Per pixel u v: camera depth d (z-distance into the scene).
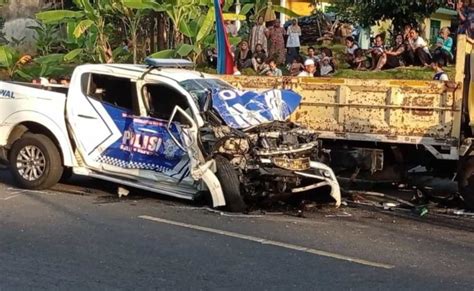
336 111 10.90
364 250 7.52
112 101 10.16
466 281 6.48
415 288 6.23
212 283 6.25
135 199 10.07
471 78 9.97
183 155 9.49
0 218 8.60
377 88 10.52
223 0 17.95
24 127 10.74
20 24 26.59
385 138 10.56
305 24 27.94
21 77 18.48
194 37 16.52
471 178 9.84
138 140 9.86
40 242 7.51
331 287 6.20
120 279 6.31
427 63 17.02
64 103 10.36
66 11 17.64
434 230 8.66
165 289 6.06
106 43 18.31
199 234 8.02
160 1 18.23
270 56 18.78
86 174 10.30
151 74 9.90
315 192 10.21
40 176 10.38
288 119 10.55
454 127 10.06
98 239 7.68
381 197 10.75
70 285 6.12
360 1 19.06
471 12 16.08
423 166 10.77
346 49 19.47
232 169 9.21
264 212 9.45
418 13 18.44
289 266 6.82
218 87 10.16
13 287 6.04
